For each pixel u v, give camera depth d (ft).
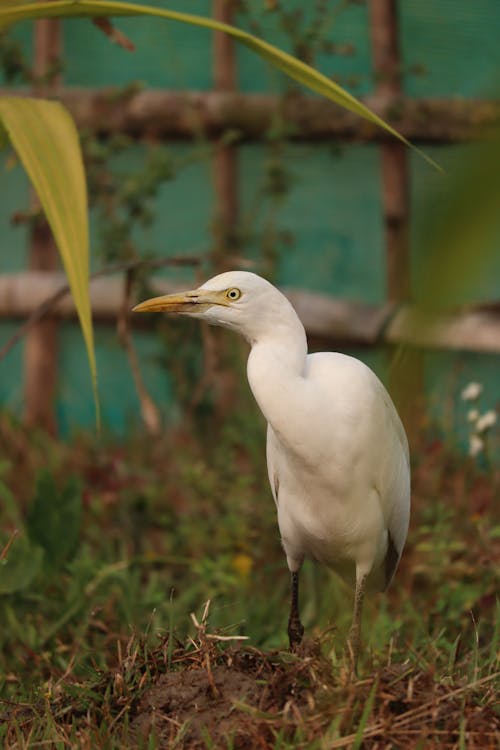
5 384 39.55
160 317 36.37
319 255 36.91
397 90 34.94
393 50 34.76
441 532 23.68
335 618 22.00
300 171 36.68
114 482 30.45
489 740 12.91
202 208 37.45
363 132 34.96
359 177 36.09
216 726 13.52
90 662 20.01
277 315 15.35
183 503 29.66
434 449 30.30
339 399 15.74
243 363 34.30
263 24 35.70
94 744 13.76
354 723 13.15
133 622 20.84
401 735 12.87
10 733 14.87
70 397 38.88
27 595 21.58
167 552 26.71
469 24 34.40
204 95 36.27
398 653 18.45
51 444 34.65
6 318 38.88
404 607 22.41
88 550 24.07
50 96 33.88
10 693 18.33
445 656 17.94
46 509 23.00
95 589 22.85
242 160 37.11
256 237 36.45
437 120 33.86
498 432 32.86
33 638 20.47
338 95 10.07
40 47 37.35
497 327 31.78
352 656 14.49
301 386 15.37
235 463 32.01
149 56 36.96
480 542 24.13
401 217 34.99
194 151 34.83
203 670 14.71
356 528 16.88
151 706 14.32
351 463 15.98
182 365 36.73
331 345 36.17
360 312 35.40
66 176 8.61
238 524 26.55
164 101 36.35
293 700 13.78
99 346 38.37
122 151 35.99
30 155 8.68
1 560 18.49
